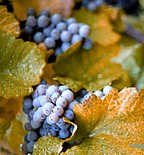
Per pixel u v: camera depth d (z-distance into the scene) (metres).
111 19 0.75
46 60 0.62
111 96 0.52
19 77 0.56
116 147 0.51
